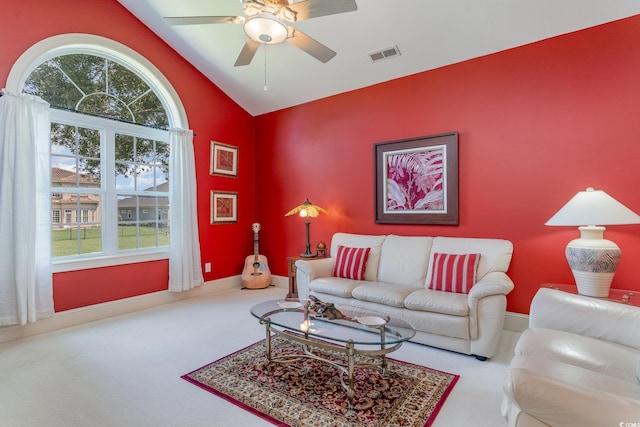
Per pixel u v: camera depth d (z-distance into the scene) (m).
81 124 3.36
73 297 3.22
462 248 3.08
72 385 2.09
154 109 4.00
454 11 2.83
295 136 4.67
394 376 2.21
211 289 4.48
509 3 2.66
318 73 3.94
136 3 3.49
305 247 4.58
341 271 3.56
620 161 2.62
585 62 2.74
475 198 3.26
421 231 3.62
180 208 3.98
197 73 4.33
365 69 3.72
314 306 2.41
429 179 3.52
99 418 1.76
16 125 2.76
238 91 4.61
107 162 3.57
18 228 2.76
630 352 1.50
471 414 1.79
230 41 3.71
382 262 3.48
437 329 2.59
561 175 2.85
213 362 2.42
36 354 2.54
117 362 2.42
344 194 4.20
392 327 2.20
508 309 3.12
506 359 2.48
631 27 2.56
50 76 3.16
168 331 3.05
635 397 1.13
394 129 3.77
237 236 4.87
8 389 2.04
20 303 2.76
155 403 1.90
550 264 2.91
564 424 0.98
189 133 4.08
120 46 3.53
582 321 1.75
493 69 3.15
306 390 2.04
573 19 2.70
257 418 1.77
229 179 4.75
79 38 3.22
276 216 4.90
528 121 2.99
